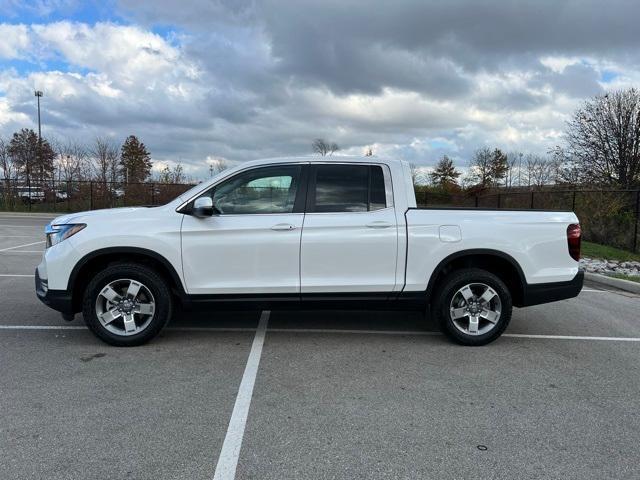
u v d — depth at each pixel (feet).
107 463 9.59
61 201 98.99
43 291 16.42
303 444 10.42
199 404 12.23
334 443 10.48
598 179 68.54
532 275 16.98
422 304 16.93
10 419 11.30
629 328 19.81
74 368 14.51
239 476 9.25
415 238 16.56
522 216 17.03
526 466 9.72
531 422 11.57
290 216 16.40
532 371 14.87
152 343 16.94
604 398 13.00
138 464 9.58
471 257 17.28
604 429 11.30
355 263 16.51
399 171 16.99
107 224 16.14
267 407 12.13
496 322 16.98
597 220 52.54
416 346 17.08
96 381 13.55
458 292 16.92
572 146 71.92
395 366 15.10
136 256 16.57
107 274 15.99
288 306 16.67
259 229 16.21
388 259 16.57
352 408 12.14
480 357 16.05
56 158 105.60
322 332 18.58
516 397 12.96
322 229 16.35
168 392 12.90
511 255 16.79
